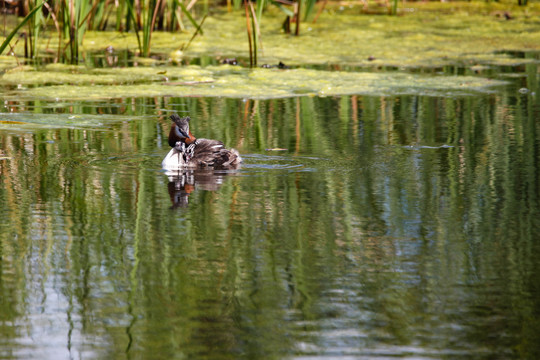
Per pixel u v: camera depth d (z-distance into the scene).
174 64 23.97
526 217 10.62
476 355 7.00
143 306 7.96
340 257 9.22
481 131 16.00
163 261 9.09
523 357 6.96
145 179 12.52
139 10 27.78
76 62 23.97
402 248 9.51
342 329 7.48
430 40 28.34
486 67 24.00
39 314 7.76
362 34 29.31
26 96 19.16
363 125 16.67
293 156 13.98
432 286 8.42
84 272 8.77
